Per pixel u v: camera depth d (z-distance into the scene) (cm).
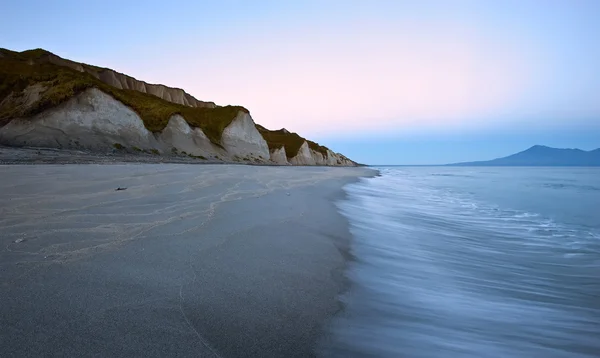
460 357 266
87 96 2822
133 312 250
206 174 1368
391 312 329
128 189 788
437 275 472
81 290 275
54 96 2641
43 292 265
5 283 274
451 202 1464
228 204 722
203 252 402
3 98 2798
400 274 455
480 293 421
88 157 2038
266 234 531
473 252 630
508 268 543
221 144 5038
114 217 518
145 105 4209
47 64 3669
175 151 3553
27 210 518
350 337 269
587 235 813
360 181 2536
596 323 352
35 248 360
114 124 2944
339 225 713
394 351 260
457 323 328
